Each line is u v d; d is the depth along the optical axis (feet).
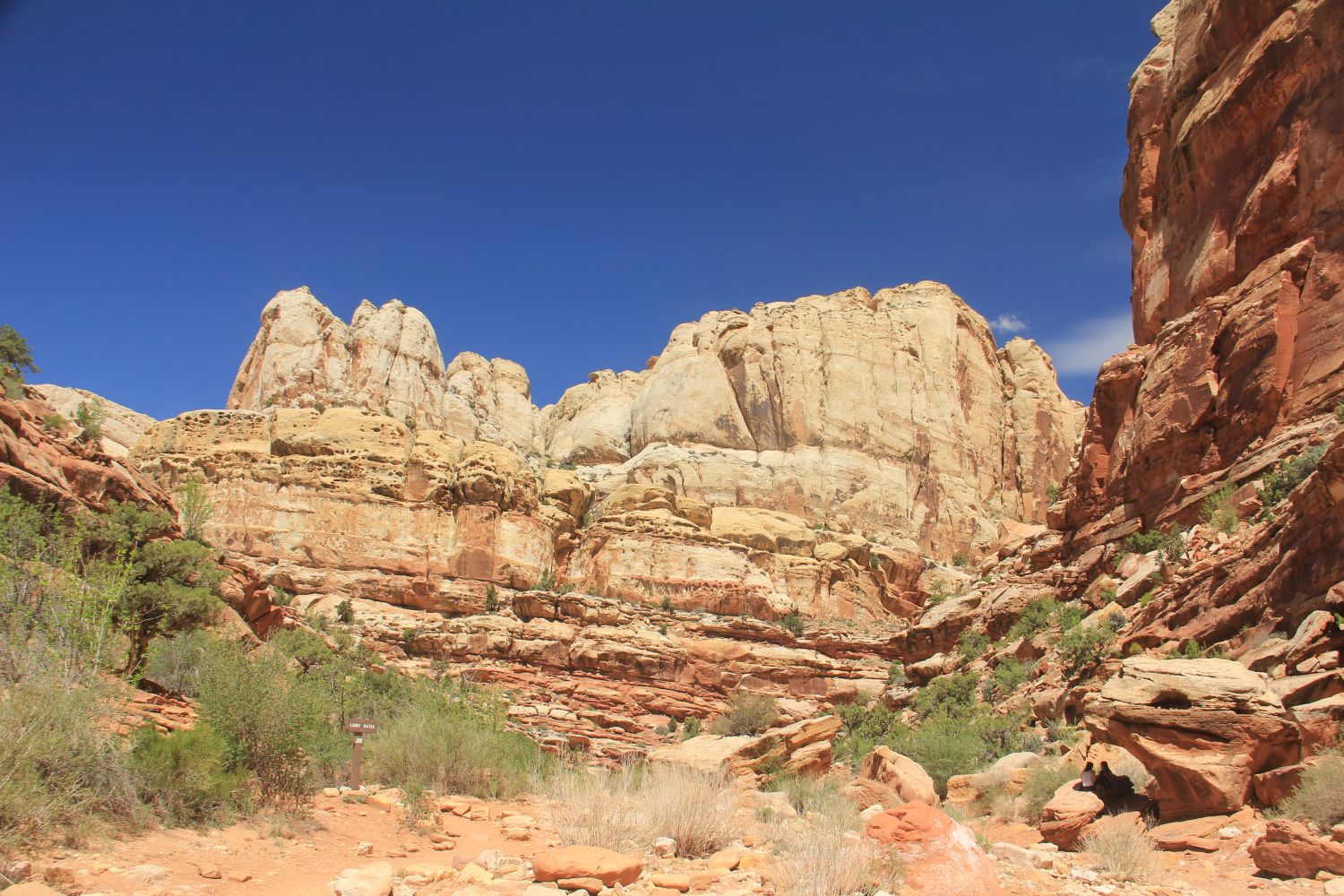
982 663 143.23
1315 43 113.29
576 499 323.16
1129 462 135.85
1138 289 154.92
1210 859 39.52
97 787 31.17
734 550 293.02
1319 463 66.39
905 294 458.50
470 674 224.53
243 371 344.90
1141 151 160.76
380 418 285.02
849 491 367.66
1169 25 168.66
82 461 86.53
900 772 56.70
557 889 28.58
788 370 398.21
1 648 40.65
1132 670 50.16
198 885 26.78
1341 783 39.40
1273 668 58.59
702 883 30.66
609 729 214.28
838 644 263.90
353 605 245.45
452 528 270.67
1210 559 88.69
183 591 64.59
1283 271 110.42
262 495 257.75
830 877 29.12
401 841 36.94
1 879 24.07
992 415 431.84
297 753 41.75
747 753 75.41
